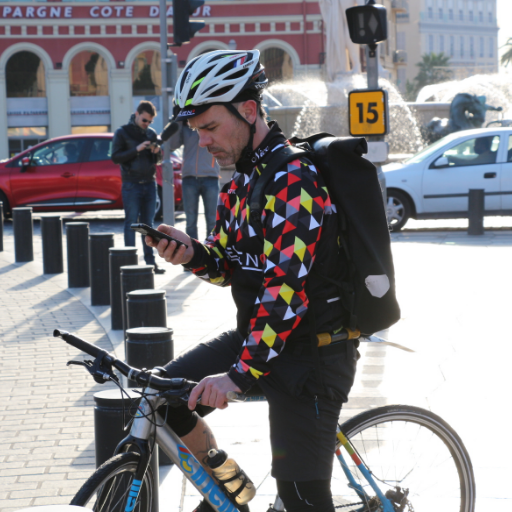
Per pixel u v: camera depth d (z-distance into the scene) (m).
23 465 4.08
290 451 2.41
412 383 5.28
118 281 7.18
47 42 43.47
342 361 2.46
